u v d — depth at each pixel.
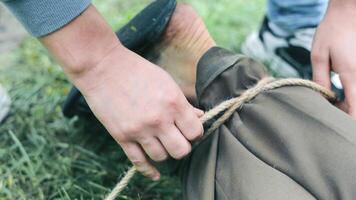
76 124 0.92
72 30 0.61
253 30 1.21
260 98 0.69
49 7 0.60
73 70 0.63
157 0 0.80
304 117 0.65
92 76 0.63
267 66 1.02
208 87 0.71
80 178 0.83
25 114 0.96
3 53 1.13
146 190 0.80
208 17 1.22
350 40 0.71
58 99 0.98
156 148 0.64
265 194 0.60
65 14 0.60
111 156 0.87
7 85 1.03
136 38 0.76
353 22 0.72
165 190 0.81
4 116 0.94
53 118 0.95
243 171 0.63
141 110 0.62
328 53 0.73
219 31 1.17
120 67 0.63
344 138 0.62
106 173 0.83
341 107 0.73
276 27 1.01
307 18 0.97
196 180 0.67
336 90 0.78
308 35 0.97
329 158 0.61
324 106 0.66
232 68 0.70
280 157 0.64
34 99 0.99
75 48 0.62
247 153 0.65
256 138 0.67
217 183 0.65
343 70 0.71
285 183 0.61
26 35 1.19
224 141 0.67
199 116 0.68
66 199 0.78
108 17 1.23
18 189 0.81
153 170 0.68
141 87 0.62
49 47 0.63
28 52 1.12
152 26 0.76
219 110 0.68
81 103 0.84
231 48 1.12
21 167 0.84
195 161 0.69
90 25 0.61
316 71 0.74
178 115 0.63
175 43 0.77
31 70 1.07
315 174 0.61
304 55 0.98
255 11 1.27
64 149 0.88
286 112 0.67
